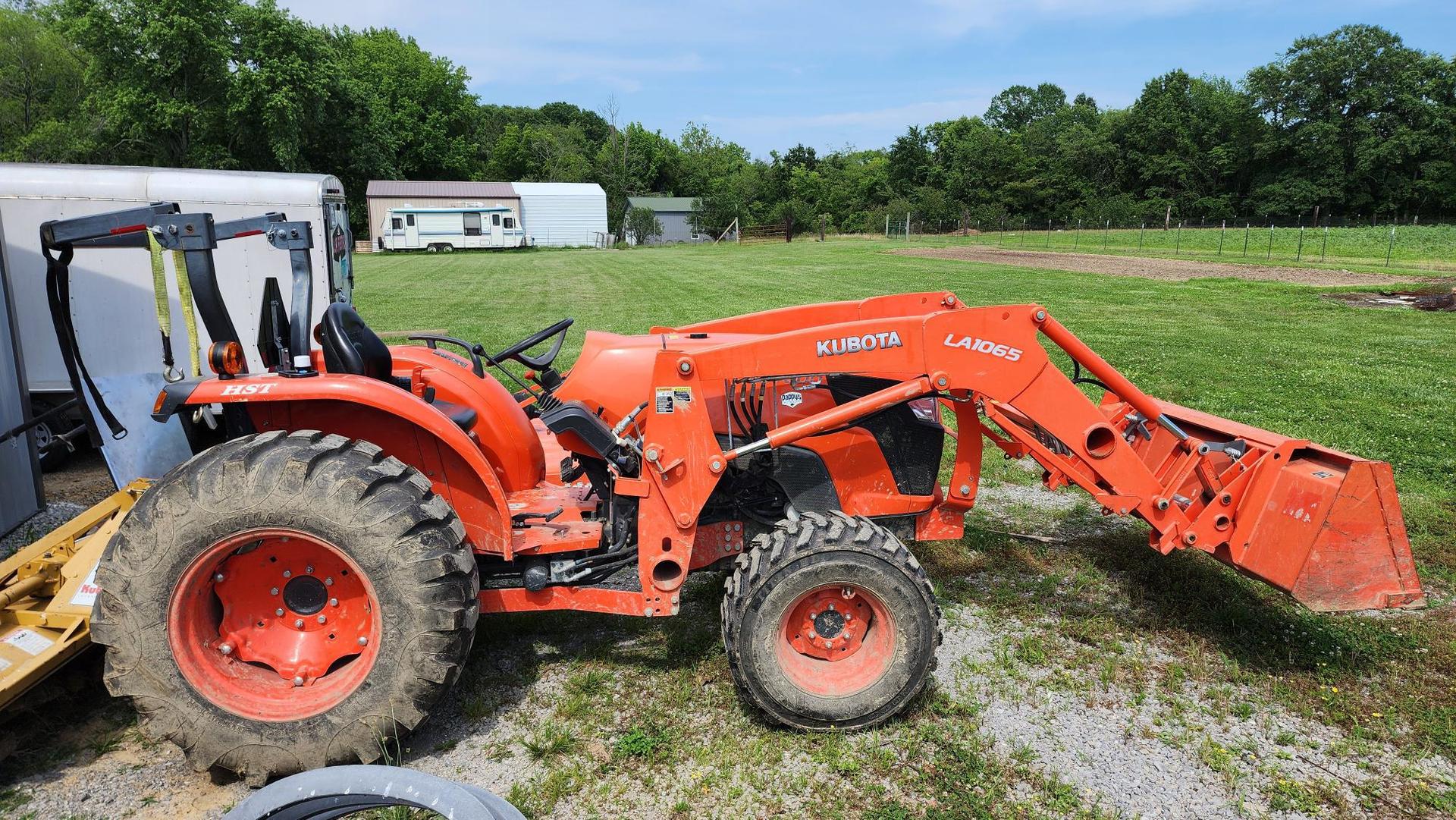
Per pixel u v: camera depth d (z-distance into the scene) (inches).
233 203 315.3
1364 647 162.6
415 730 134.9
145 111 1627.7
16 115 1742.1
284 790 91.8
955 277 975.6
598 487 151.5
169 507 118.6
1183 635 167.5
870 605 135.0
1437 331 554.6
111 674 120.6
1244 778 126.5
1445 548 208.2
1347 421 318.3
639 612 139.9
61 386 298.4
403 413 127.6
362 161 1971.0
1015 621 174.9
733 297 772.0
